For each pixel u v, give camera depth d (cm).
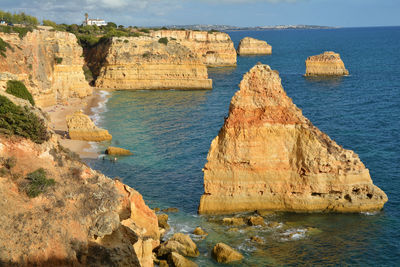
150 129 7394
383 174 4775
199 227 3547
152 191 4462
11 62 7494
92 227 2208
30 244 1938
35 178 2241
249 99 3753
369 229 3478
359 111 8619
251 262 3016
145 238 2653
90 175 2603
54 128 7112
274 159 3769
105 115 8556
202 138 6750
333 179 3709
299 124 3744
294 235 3378
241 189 3797
